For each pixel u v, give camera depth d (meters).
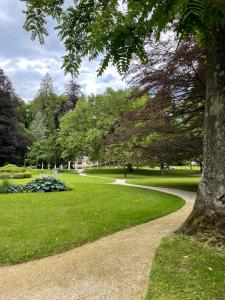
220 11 1.54
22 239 5.59
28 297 3.54
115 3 2.49
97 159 35.78
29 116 57.12
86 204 9.23
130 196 11.16
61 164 45.31
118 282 3.83
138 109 14.11
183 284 3.56
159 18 1.71
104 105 35.19
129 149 15.70
